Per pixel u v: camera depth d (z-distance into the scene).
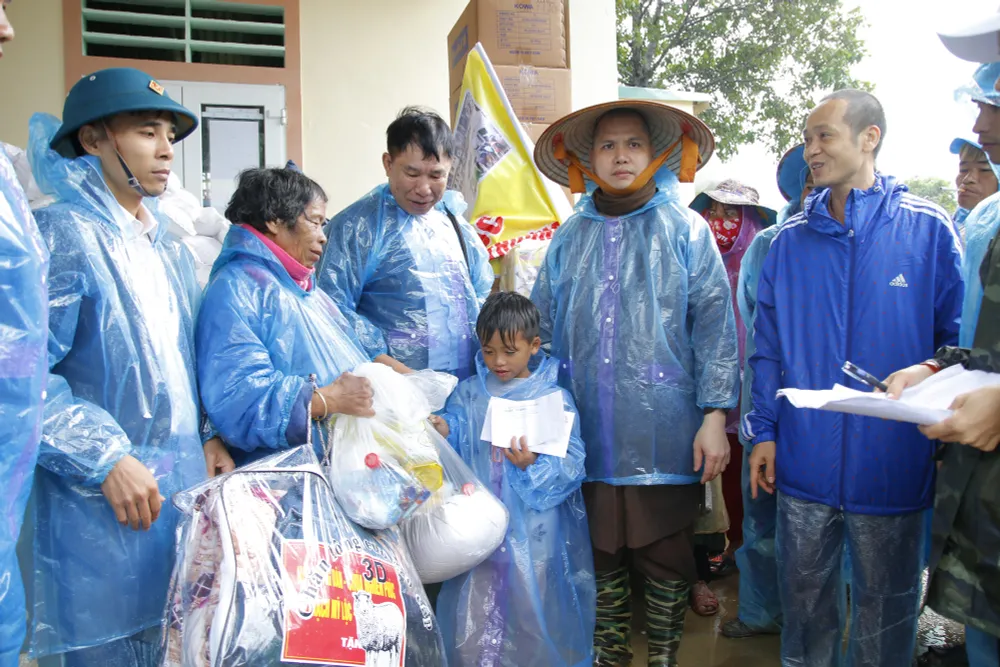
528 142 3.14
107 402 1.70
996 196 2.16
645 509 2.31
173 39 4.95
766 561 2.81
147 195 1.83
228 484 1.58
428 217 2.54
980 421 1.58
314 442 1.90
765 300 2.30
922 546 2.14
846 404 1.59
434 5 5.35
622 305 2.36
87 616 1.65
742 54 11.38
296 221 2.00
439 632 1.84
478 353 2.48
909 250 2.07
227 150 5.04
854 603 2.14
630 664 2.64
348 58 5.22
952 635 2.86
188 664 1.47
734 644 2.84
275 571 1.51
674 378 2.32
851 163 2.08
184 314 1.94
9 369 1.34
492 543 2.03
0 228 1.33
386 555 1.75
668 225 2.36
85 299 1.69
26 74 4.70
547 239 3.10
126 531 1.68
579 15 5.56
